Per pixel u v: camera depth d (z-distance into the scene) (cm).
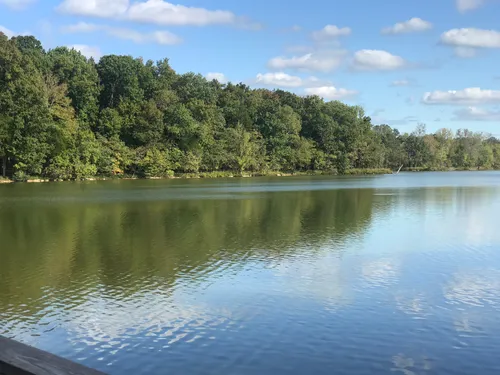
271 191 5553
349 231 2594
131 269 1755
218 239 2356
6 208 3672
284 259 1912
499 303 1365
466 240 2312
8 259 1920
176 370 973
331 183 7500
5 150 7106
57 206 3825
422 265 1811
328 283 1567
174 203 4091
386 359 1020
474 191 5541
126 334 1153
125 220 3017
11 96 7119
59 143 7588
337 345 1088
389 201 4294
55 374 346
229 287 1525
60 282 1588
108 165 8562
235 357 1029
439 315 1274
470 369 979
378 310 1309
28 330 1180
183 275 1669
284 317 1255
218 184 7112
